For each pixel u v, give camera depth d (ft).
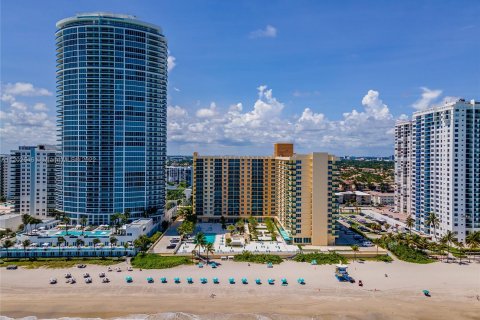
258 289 399.03
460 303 367.25
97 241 518.78
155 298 376.07
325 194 559.79
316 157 557.33
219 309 352.90
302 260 491.72
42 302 365.20
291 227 570.05
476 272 451.12
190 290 395.96
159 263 471.62
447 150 584.40
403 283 415.85
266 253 512.63
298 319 334.65
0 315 338.95
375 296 382.22
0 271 448.24
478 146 572.10
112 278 427.33
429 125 634.84
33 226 634.84
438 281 422.00
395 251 523.29
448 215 580.30
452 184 571.69
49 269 456.45
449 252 527.81
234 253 512.22
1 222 642.63
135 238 547.08
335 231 601.21
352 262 487.61
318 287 404.16
